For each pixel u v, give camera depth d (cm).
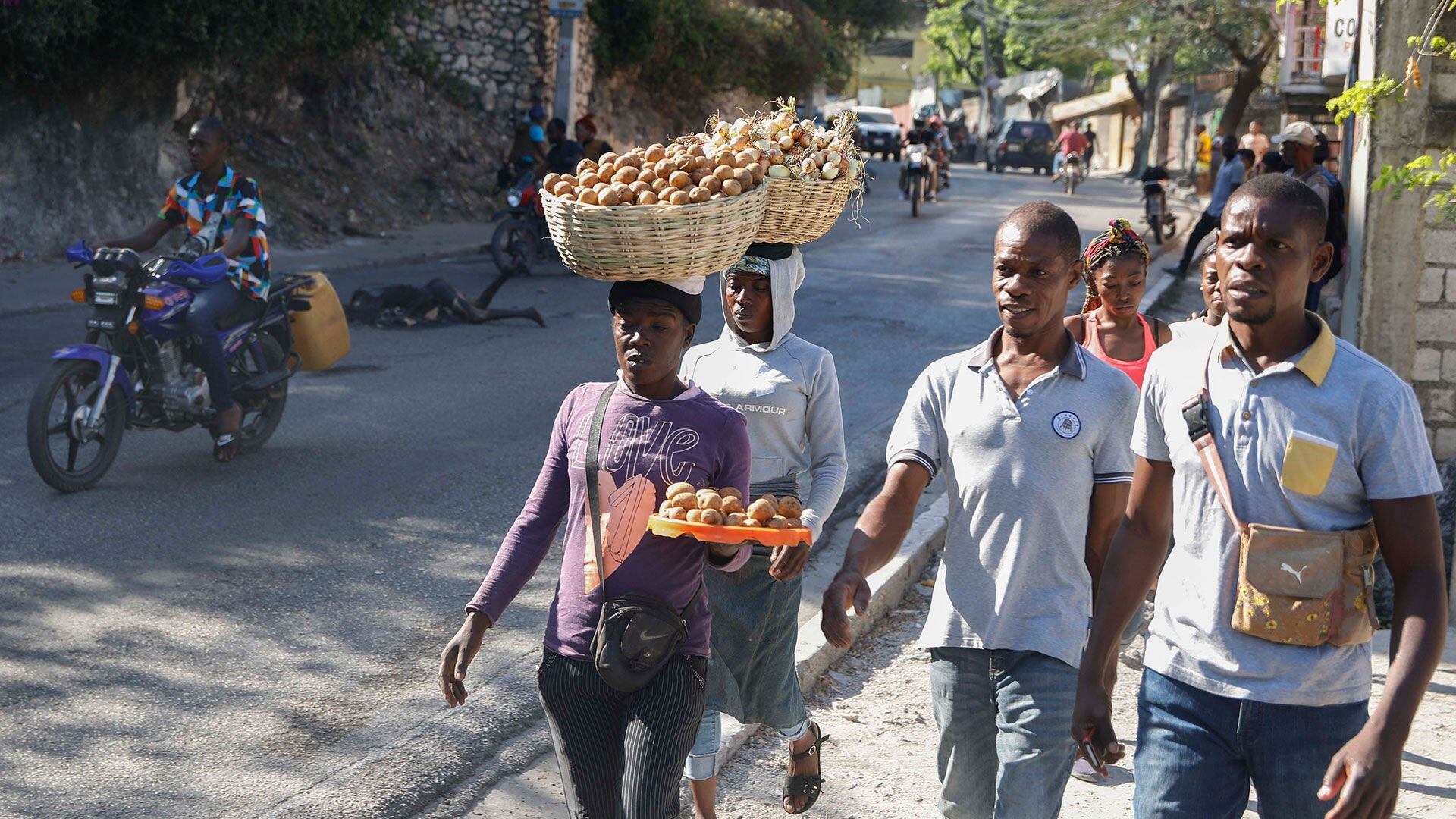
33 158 1495
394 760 414
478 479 733
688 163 301
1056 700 298
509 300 1416
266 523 642
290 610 533
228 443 727
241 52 1659
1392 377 244
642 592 288
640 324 294
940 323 1344
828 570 613
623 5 2809
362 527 642
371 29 1941
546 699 297
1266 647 250
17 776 391
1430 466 242
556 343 1170
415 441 813
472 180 2288
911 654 536
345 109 2112
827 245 2011
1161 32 3256
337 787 395
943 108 7806
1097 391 304
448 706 454
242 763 407
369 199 2020
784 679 364
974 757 315
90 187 1580
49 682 457
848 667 520
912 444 317
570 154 1800
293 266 1570
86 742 416
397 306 1234
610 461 291
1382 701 233
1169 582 265
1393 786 228
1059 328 311
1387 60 724
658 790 281
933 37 6838
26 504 652
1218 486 253
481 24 2447
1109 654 278
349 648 501
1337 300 1096
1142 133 4331
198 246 717
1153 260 1955
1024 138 4606
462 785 405
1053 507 301
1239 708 253
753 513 277
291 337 791
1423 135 726
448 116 2352
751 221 305
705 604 302
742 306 363
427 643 509
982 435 306
